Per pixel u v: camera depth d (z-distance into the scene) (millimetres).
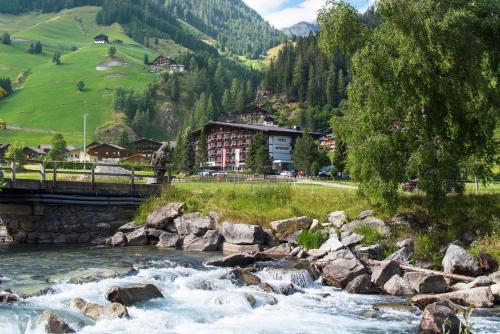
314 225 32500
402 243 28328
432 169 29156
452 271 24094
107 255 29406
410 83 28578
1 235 36062
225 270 24734
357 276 22969
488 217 29359
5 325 15078
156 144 178250
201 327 16438
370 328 16969
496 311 19000
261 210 36938
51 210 36031
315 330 16656
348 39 31391
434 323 16031
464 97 29047
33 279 21250
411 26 28375
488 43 31250
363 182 31203
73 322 15688
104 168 61625
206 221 34969
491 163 31062
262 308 19031
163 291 20297
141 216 38125
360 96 30516
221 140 147625
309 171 111438
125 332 15367
